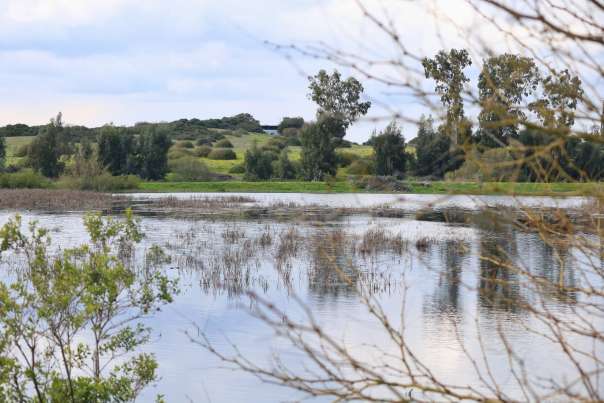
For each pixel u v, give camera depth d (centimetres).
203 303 1631
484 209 284
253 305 1585
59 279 888
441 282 1834
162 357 1230
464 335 1326
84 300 886
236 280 1844
